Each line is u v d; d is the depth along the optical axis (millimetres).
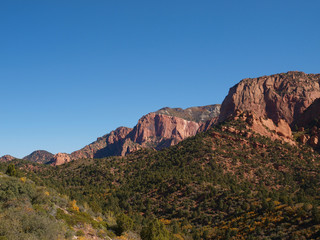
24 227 20234
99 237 27812
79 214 31812
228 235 66812
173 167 137125
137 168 149500
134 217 82750
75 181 136500
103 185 127688
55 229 21469
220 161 133000
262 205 77312
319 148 168000
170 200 102000
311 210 63750
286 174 125625
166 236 48156
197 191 102750
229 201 90438
